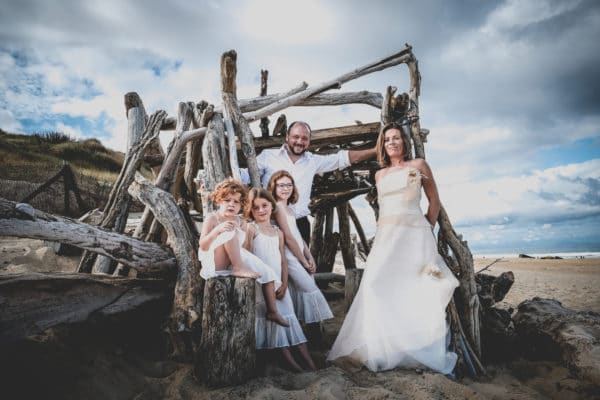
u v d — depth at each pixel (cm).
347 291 344
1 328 203
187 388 212
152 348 267
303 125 396
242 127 393
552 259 1950
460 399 211
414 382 223
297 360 279
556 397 233
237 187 273
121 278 285
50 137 2873
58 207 1088
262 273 258
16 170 1598
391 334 255
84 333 235
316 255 647
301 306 301
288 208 323
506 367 286
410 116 403
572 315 308
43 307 228
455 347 274
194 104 453
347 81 484
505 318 367
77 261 543
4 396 177
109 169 2580
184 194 524
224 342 218
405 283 276
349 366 263
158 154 514
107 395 199
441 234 332
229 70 391
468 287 313
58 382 195
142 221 422
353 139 494
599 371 234
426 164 312
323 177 549
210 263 250
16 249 600
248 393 206
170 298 299
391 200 305
